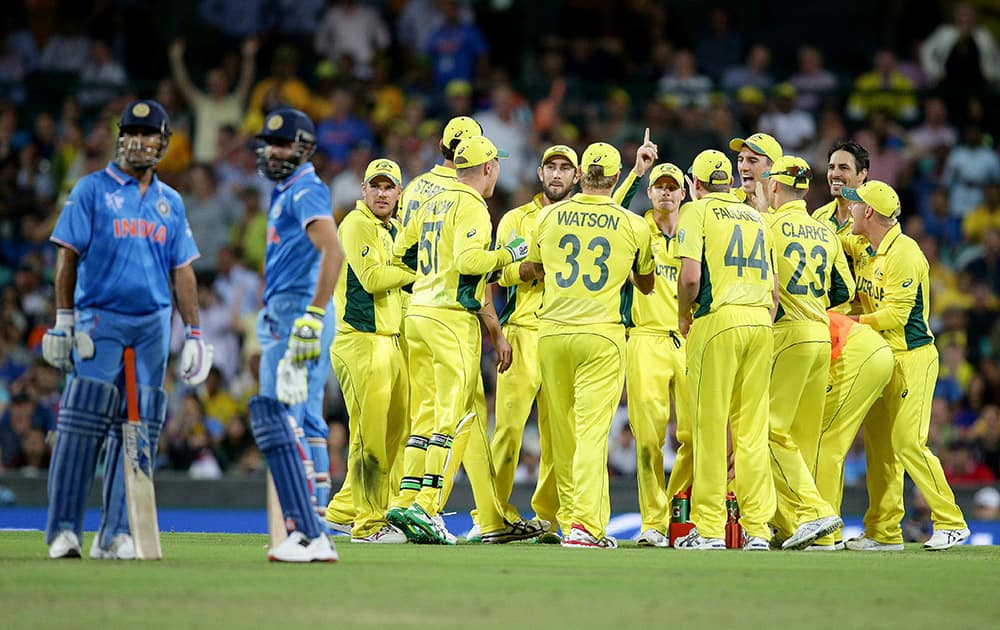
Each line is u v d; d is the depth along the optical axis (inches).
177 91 2967.5
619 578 975.6
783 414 1365.7
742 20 3457.2
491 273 1403.8
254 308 2573.8
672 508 1412.4
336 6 3171.8
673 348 1454.2
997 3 3385.8
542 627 737.0
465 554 1175.6
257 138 1008.9
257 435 1000.9
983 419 2201.0
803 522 1334.9
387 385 1400.1
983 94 3016.7
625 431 2218.3
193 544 1286.9
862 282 1467.8
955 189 2869.1
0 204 2888.8
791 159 1381.6
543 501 1471.5
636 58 3102.9
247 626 722.8
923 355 1429.6
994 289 2689.5
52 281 2751.0
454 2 3102.9
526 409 1439.5
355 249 1389.0
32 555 1066.7
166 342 1044.5
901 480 1440.7
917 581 995.9
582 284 1315.2
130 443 1023.6
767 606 842.2
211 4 3228.3
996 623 786.8
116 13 3198.8
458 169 1376.7
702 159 1337.4
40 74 3161.9
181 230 1063.0
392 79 3157.0
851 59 3417.8
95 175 1031.0
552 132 2864.2
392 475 1459.2
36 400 2304.4
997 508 2038.6
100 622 727.1
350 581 909.8
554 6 3385.8
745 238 1309.1
